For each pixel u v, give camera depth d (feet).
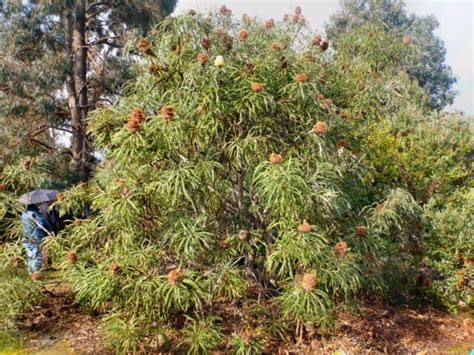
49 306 13.48
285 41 12.89
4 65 28.58
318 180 10.52
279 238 10.48
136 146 9.80
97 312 13.07
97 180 14.46
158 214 10.76
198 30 11.71
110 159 11.45
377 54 18.04
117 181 10.48
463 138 19.44
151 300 9.87
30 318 12.76
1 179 15.38
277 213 10.47
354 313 11.87
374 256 11.93
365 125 15.65
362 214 13.17
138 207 10.18
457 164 18.63
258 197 11.44
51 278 13.91
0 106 29.17
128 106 11.67
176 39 11.54
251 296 12.09
